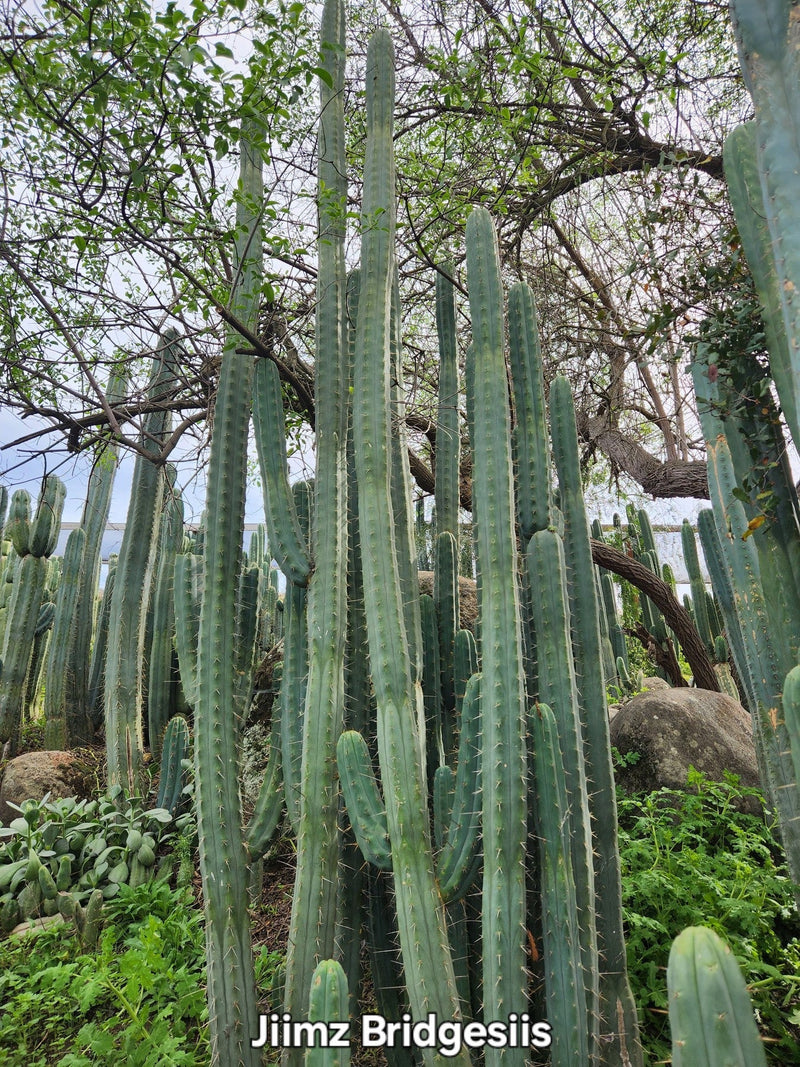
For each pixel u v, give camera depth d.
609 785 2.45
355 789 2.13
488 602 2.12
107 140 2.45
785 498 2.33
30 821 4.61
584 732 2.50
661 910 3.01
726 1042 1.06
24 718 8.65
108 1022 2.77
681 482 5.88
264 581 8.81
